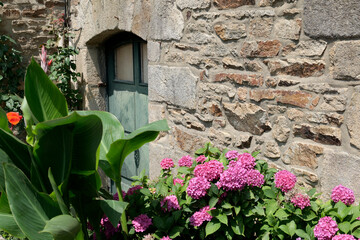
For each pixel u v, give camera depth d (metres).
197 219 2.34
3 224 2.07
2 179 2.17
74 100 5.21
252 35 2.96
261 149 3.00
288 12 2.72
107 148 2.53
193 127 3.51
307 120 2.70
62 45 5.24
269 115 2.92
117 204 2.24
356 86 2.42
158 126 2.23
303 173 2.74
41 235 2.03
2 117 2.39
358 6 2.33
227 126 3.22
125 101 4.84
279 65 2.82
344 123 2.50
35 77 2.17
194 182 2.31
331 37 2.50
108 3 4.32
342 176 2.53
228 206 2.29
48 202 2.15
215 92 3.27
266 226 2.37
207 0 3.22
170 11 3.56
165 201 2.44
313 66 2.63
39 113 2.23
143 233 2.47
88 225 2.61
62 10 5.35
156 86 3.84
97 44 5.00
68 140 2.13
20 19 5.23
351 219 2.18
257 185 2.33
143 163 4.59
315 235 2.12
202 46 3.33
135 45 4.54
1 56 5.07
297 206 2.23
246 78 3.03
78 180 2.35
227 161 2.63
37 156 2.19
